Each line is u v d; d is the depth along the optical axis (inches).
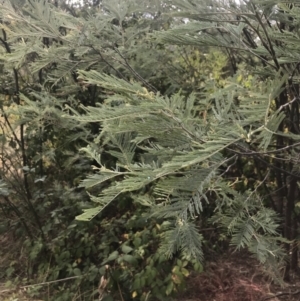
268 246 59.4
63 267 118.6
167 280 102.0
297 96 62.2
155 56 109.7
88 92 127.3
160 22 96.7
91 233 129.1
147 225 116.5
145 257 111.9
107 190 47.4
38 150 131.7
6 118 123.0
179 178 49.2
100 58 87.1
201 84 110.3
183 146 48.7
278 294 92.6
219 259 113.8
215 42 62.0
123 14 86.1
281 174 95.2
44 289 116.0
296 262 99.1
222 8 61.0
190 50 123.3
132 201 123.3
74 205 124.2
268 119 45.3
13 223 136.6
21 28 74.2
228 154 73.6
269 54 66.5
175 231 55.9
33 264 127.0
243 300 97.6
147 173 43.1
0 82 130.2
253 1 55.9
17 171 133.0
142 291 105.7
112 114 44.9
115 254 108.2
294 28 65.8
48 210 137.5
